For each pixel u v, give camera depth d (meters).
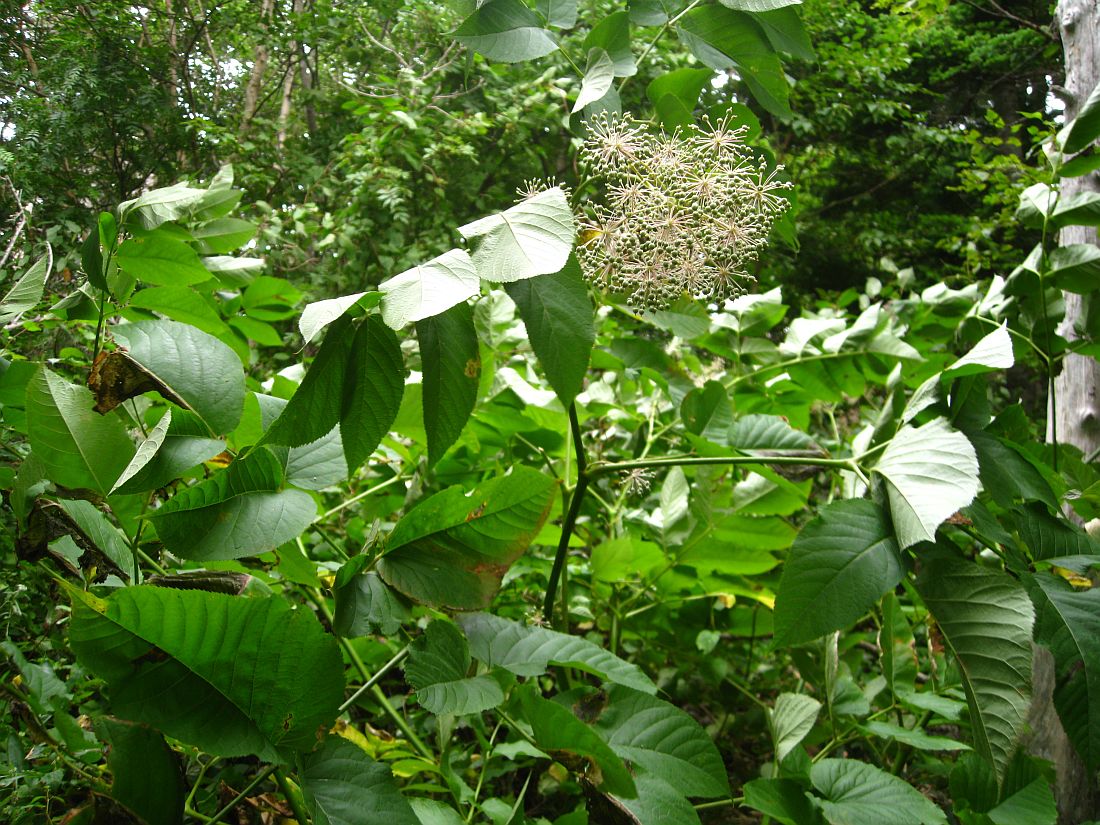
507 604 1.86
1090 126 1.46
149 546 1.16
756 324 1.99
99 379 0.97
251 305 1.70
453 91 6.48
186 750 0.98
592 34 1.19
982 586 0.96
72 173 3.89
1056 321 1.59
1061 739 1.63
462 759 1.43
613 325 2.19
